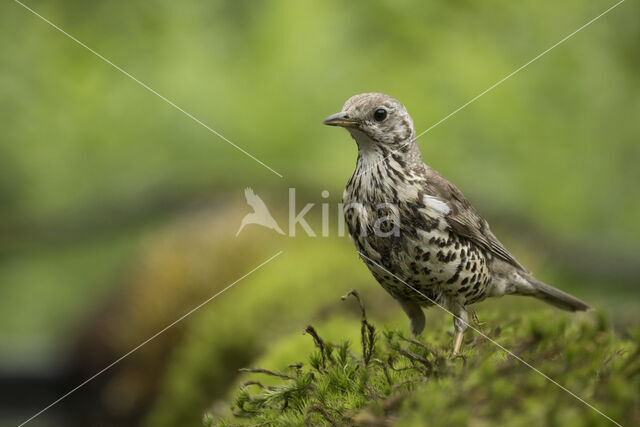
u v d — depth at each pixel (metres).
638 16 16.06
